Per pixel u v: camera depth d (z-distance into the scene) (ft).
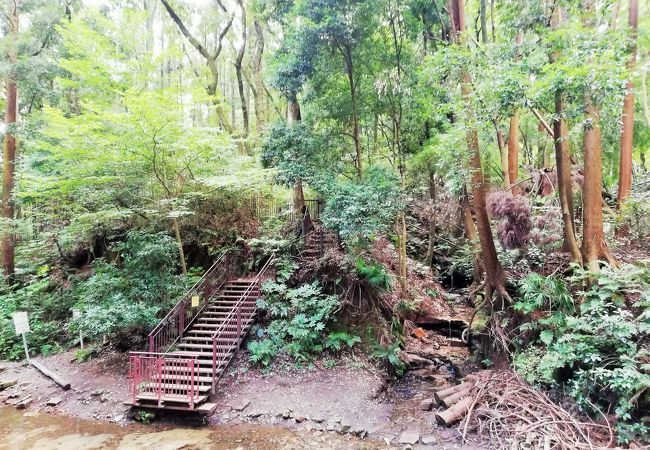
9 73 41.60
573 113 19.88
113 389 27.04
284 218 40.70
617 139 35.99
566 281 24.27
